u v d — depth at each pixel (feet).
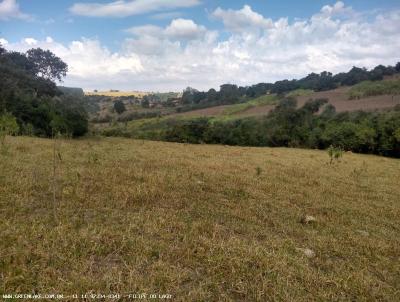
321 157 102.89
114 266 17.40
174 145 115.75
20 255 16.93
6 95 132.36
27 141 71.61
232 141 175.22
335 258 22.94
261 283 17.44
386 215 36.96
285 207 34.73
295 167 68.90
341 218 33.14
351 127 156.56
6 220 21.29
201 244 21.11
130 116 294.87
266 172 57.57
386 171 78.13
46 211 24.45
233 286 16.99
